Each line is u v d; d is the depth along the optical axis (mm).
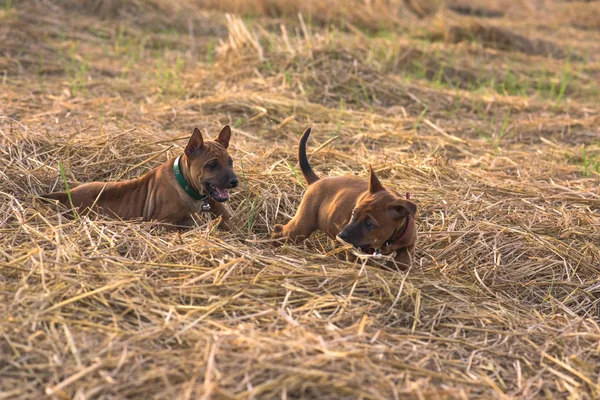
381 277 6875
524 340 6328
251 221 8547
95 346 5551
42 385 5160
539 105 15266
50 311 5926
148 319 6055
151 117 12219
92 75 15867
